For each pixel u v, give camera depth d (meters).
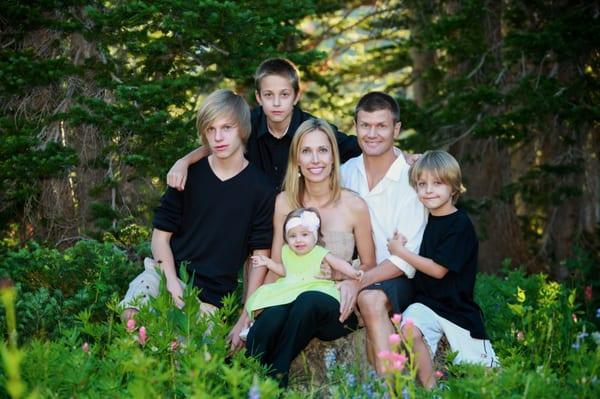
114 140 7.05
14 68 6.75
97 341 3.88
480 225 10.32
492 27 10.64
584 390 3.34
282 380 4.09
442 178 4.52
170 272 4.70
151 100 6.66
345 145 5.43
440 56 11.17
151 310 4.16
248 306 4.43
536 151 11.06
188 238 4.81
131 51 7.01
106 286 5.16
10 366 2.42
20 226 7.40
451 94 10.05
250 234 4.83
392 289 4.42
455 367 3.72
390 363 3.13
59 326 4.80
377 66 12.36
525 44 8.98
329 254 4.49
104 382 3.16
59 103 7.24
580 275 9.41
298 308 4.16
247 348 4.22
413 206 4.74
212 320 3.88
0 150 6.56
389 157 4.86
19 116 7.20
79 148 7.17
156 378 3.06
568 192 10.22
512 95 9.36
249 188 4.77
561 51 9.11
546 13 10.01
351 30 12.79
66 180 7.22
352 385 3.86
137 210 7.30
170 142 6.70
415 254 4.54
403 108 9.46
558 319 5.00
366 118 4.73
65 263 5.59
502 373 3.53
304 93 10.57
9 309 2.69
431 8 10.79
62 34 7.34
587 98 9.83
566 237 11.10
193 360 3.16
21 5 6.91
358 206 4.73
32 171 6.63
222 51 7.09
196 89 7.41
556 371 4.44
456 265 4.47
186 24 6.72
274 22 7.26
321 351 4.51
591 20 9.36
